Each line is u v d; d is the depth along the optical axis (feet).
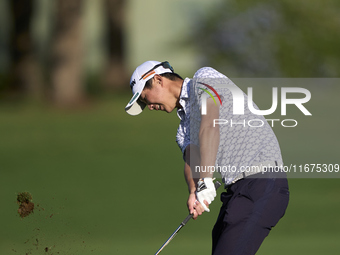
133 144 270.67
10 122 304.50
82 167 228.84
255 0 340.59
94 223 136.46
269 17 338.13
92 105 345.72
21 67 353.10
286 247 88.28
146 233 124.88
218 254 43.60
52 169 224.53
